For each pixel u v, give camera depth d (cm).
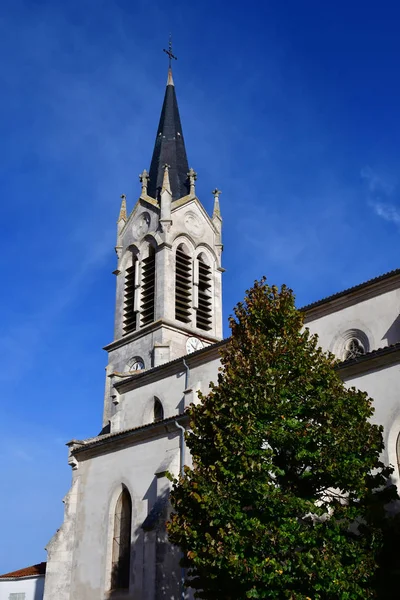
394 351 2212
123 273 4947
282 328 1914
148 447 3073
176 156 5372
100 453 3362
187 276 4759
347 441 1661
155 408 3647
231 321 2044
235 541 1568
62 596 3189
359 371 2328
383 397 2223
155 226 4828
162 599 2570
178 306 4606
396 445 2145
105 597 2980
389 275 2686
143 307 4691
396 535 1630
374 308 2753
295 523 1586
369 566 1533
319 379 1798
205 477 1722
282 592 1524
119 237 5109
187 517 1756
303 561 1508
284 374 1800
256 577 1522
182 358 3488
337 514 1634
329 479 1670
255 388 1762
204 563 1616
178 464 2875
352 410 1736
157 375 3672
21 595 4194
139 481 3041
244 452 1672
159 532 2684
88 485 3359
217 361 3325
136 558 2888
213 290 4875
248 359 1841
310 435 1675
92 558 3150
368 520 1636
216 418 1795
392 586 1580
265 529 1562
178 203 4925
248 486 1636
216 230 5112
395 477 2098
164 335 4322
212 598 1698
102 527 3161
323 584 1483
